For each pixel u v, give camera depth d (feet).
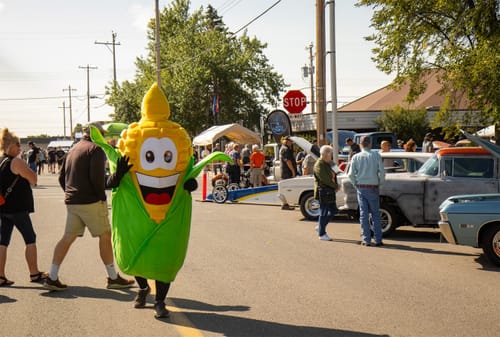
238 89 153.38
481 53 48.37
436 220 34.91
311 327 18.21
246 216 47.03
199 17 171.63
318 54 54.85
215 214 48.44
